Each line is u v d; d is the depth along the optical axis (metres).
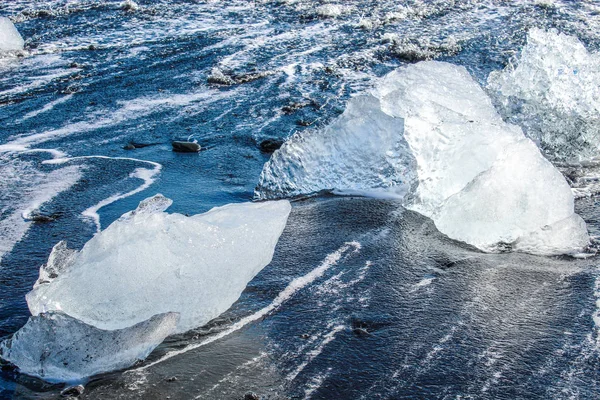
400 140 6.05
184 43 11.80
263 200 6.02
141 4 14.85
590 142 6.88
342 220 5.55
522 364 3.70
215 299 3.97
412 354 3.79
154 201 4.20
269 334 3.97
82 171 6.61
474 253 5.01
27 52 11.20
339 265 4.80
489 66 10.31
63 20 13.50
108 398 3.43
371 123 6.07
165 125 8.02
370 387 3.51
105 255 3.71
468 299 4.36
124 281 3.62
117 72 10.19
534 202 4.97
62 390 3.48
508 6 14.42
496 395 3.45
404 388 3.51
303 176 6.12
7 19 11.23
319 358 3.75
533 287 4.51
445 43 11.34
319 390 3.49
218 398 3.43
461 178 5.35
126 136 7.66
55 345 3.58
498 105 7.36
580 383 3.55
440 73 6.11
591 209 5.77
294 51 11.28
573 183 6.36
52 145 7.37
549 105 7.05
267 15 13.92
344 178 6.16
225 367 3.67
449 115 5.59
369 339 3.92
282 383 3.54
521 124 7.20
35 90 9.34
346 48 11.43
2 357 3.68
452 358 3.75
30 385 3.52
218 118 8.28
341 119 6.19
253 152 7.25
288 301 4.32
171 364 3.69
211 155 7.14
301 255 4.94
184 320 3.91
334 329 4.02
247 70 10.21
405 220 5.56
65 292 3.60
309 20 13.48
